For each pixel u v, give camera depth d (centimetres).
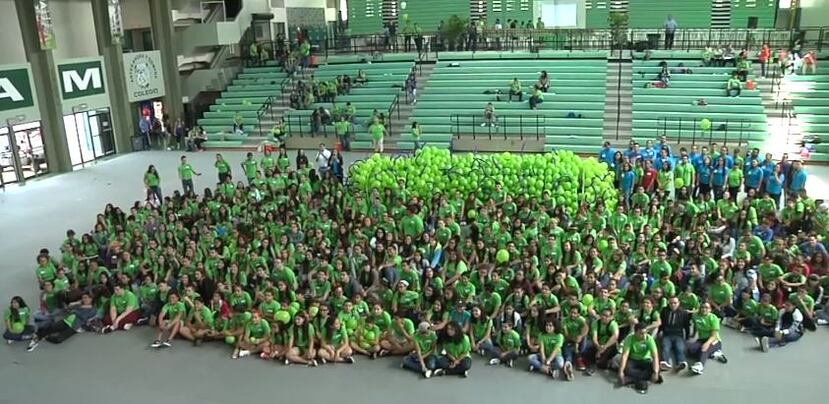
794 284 1230
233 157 2853
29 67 2495
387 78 3228
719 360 1113
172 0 3269
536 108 2872
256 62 3556
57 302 1329
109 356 1208
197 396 1065
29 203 2216
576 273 1292
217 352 1212
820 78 2756
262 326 1180
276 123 3122
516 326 1148
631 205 1664
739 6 3584
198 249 1423
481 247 1356
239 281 1309
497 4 3884
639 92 2859
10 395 1082
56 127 2605
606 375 1082
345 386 1082
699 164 1884
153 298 1323
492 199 1639
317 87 3161
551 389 1049
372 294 1248
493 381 1080
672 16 3675
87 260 1420
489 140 2678
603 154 1988
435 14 4006
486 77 3116
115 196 2273
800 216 1535
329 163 2145
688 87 2856
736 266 1280
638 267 1312
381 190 1759
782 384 1038
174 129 3131
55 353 1223
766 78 2838
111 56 2906
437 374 1104
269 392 1071
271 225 1535
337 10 4541
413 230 1523
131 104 3070
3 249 1777
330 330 1155
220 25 3319
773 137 2531
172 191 2297
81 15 2866
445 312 1169
